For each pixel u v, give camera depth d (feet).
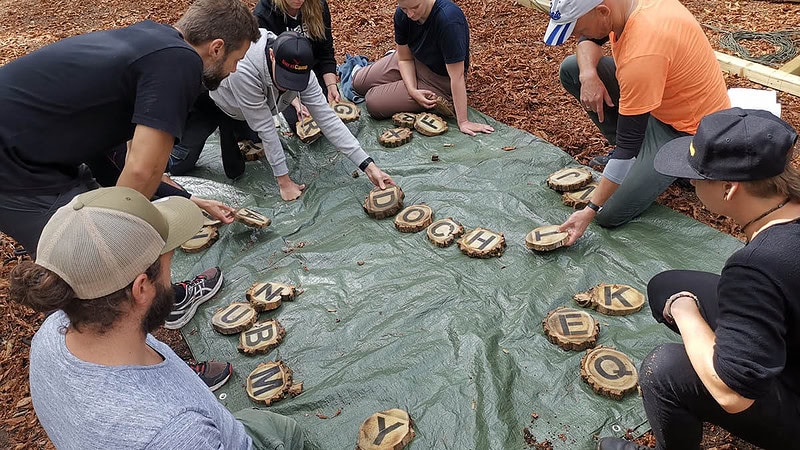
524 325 8.19
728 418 5.37
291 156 12.64
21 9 22.71
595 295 8.43
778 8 17.02
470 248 9.37
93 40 6.88
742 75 14.05
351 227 10.54
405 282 9.15
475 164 11.37
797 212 4.66
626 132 8.32
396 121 12.99
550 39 8.30
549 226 9.58
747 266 4.48
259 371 8.06
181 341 9.11
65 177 7.40
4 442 8.00
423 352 7.97
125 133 7.39
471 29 17.39
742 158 4.62
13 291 4.05
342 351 8.28
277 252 10.28
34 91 6.72
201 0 7.76
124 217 4.10
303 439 7.00
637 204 9.35
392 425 6.98
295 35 9.73
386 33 17.87
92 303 4.03
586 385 7.33
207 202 9.98
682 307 5.48
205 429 4.18
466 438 6.93
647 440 6.70
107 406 4.04
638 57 7.97
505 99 13.88
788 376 5.15
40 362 4.37
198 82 7.07
